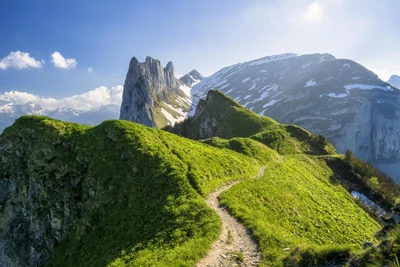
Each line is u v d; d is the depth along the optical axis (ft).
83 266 103.81
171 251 69.97
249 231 80.23
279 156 239.50
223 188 122.83
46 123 179.63
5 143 175.63
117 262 74.95
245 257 65.92
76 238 130.11
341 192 200.54
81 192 148.15
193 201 98.27
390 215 70.28
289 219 107.96
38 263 138.21
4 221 157.99
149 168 134.41
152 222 96.02
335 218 131.54
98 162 152.15
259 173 163.22
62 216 144.25
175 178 118.21
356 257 53.42
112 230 113.70
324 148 328.90
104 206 132.26
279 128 350.43
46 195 151.74
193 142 184.44
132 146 151.02
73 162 157.89
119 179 138.51
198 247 68.80
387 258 48.65
